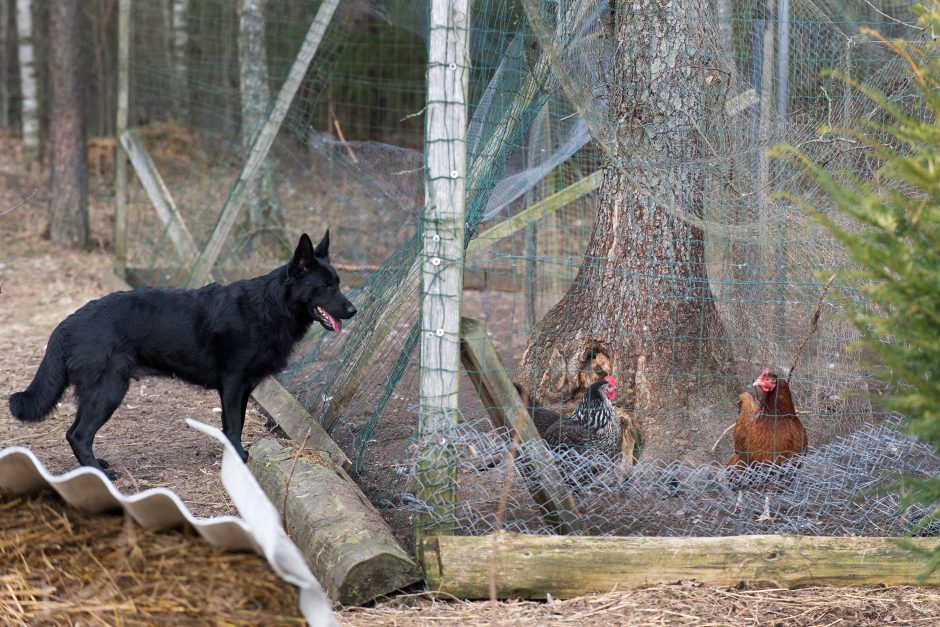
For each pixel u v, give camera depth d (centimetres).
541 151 727
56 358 468
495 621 320
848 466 412
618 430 457
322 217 1160
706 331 510
